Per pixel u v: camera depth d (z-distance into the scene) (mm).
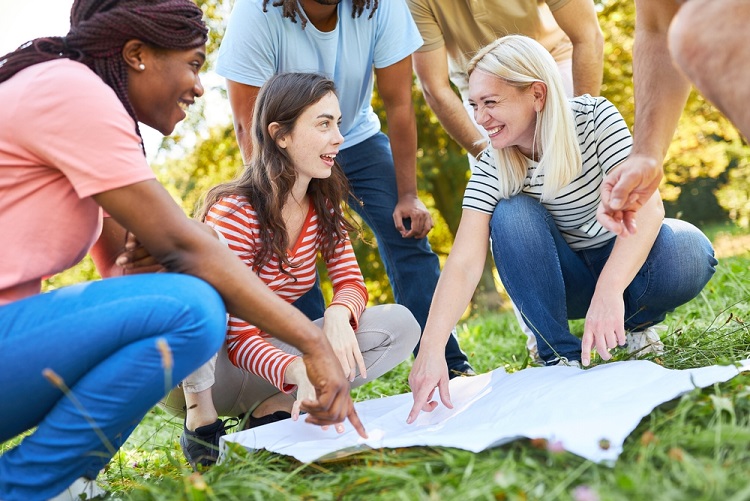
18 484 1796
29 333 1730
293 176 2633
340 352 2543
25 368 1729
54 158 1780
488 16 3537
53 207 1834
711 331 2980
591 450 1661
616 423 1762
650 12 2379
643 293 2811
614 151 2637
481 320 5984
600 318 2404
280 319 1897
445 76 3658
